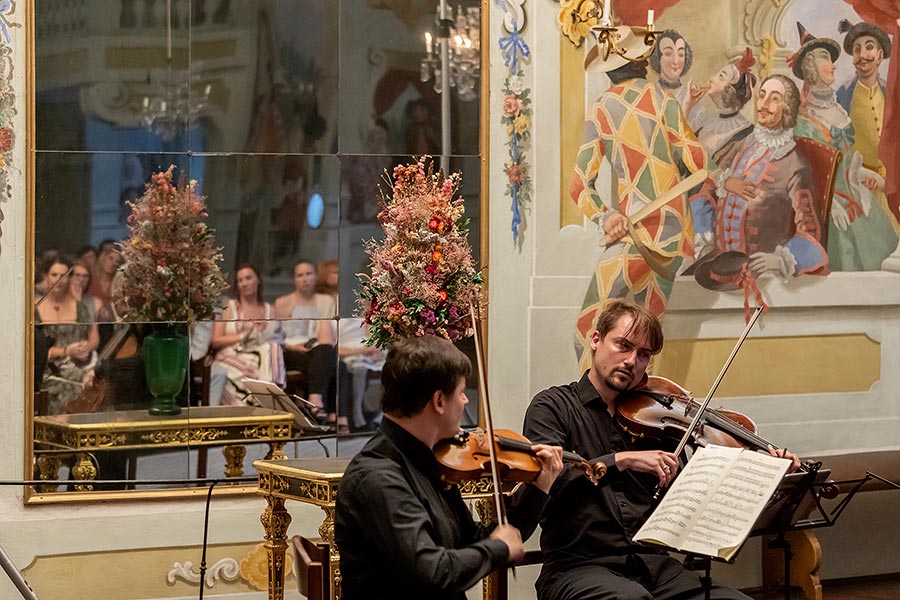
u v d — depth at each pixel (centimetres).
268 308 496
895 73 569
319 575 303
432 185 412
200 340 488
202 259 489
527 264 523
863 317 570
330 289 505
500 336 519
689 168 541
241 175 493
